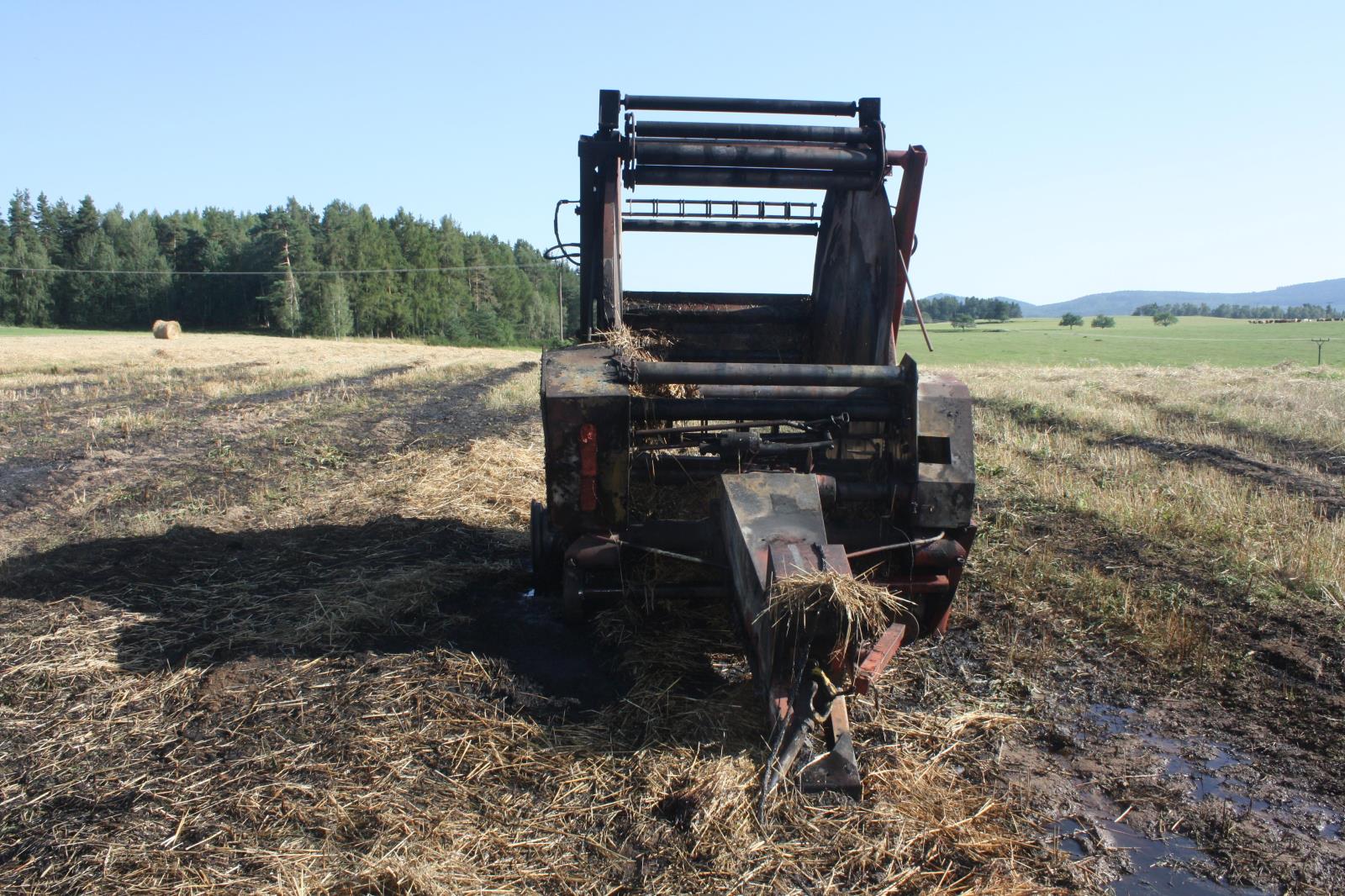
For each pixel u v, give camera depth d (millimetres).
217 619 6102
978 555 7793
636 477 5711
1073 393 23281
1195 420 17641
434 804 3922
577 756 4301
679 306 7922
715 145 6254
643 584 5590
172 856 3572
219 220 110875
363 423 16734
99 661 5391
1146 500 9805
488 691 4988
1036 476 11273
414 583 6680
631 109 6891
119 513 9508
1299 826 3959
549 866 3537
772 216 7742
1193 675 5465
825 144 6566
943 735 4652
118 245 104250
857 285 6816
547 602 6453
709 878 3475
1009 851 3705
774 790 3932
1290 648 5824
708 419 5582
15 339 55469
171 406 19766
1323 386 22672
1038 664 5570
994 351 62906
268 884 3396
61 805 3953
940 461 5402
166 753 4375
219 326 102312
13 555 7793
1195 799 4145
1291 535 8422
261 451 13312
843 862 3566
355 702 4863
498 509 9539
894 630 4805
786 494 4949
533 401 20969
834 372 5340
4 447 14047
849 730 4168
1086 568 7473
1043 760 4477
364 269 96938
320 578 6973
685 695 4906
